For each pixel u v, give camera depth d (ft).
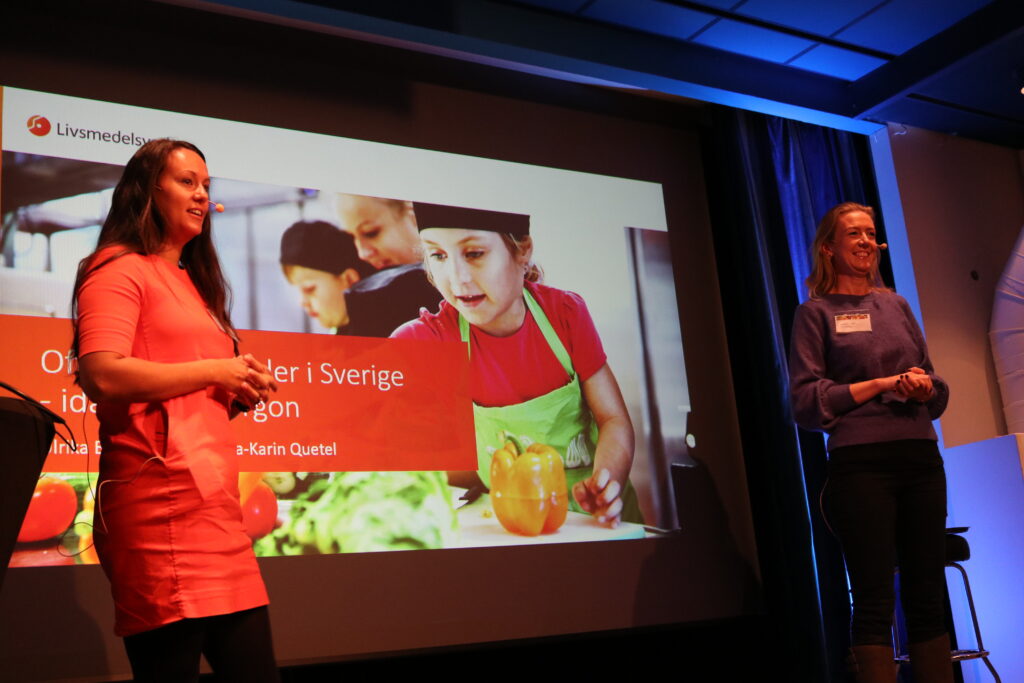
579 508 10.62
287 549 8.95
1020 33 11.10
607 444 11.00
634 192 12.24
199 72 9.82
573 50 10.84
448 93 11.24
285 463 9.11
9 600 7.84
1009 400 13.21
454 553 9.78
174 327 4.85
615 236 11.87
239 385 4.84
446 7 10.11
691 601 11.07
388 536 9.47
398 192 10.52
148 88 9.50
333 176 10.19
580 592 10.37
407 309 10.18
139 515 4.55
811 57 12.32
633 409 11.30
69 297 8.54
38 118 8.85
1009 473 11.41
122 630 4.55
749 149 12.94
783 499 11.71
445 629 9.53
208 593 4.55
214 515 4.69
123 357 4.55
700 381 11.96
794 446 11.92
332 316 9.73
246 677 4.66
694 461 11.59
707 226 12.77
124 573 4.54
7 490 4.07
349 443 9.49
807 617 11.41
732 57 12.12
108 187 9.02
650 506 11.09
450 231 10.71
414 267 10.37
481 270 10.76
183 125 9.57
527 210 11.30
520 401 10.58
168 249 5.20
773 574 11.64
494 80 11.62
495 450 10.29
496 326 10.68
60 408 8.27
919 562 7.97
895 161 13.51
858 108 12.95
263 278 9.47
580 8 10.78
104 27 9.44
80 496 8.24
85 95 9.15
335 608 9.06
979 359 13.42
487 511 10.07
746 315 12.37
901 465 7.99
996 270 14.06
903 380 7.88
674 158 12.78
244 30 10.20
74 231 8.74
